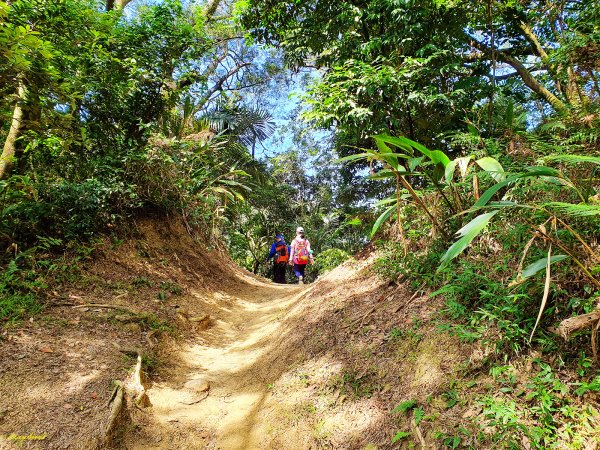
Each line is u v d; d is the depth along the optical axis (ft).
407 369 7.55
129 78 17.47
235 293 19.75
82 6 15.75
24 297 10.59
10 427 6.62
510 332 6.36
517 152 10.68
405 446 6.15
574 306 6.08
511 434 5.28
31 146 13.99
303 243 27.55
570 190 8.25
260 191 42.55
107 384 8.29
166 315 13.19
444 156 8.13
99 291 12.91
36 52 9.40
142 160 17.40
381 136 8.00
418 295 9.54
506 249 8.52
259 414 8.43
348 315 10.61
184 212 21.24
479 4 15.94
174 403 8.97
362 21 16.24
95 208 15.28
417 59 13.29
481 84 14.55
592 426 4.97
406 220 12.30
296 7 19.06
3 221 12.43
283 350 10.94
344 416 7.39
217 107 34.81
